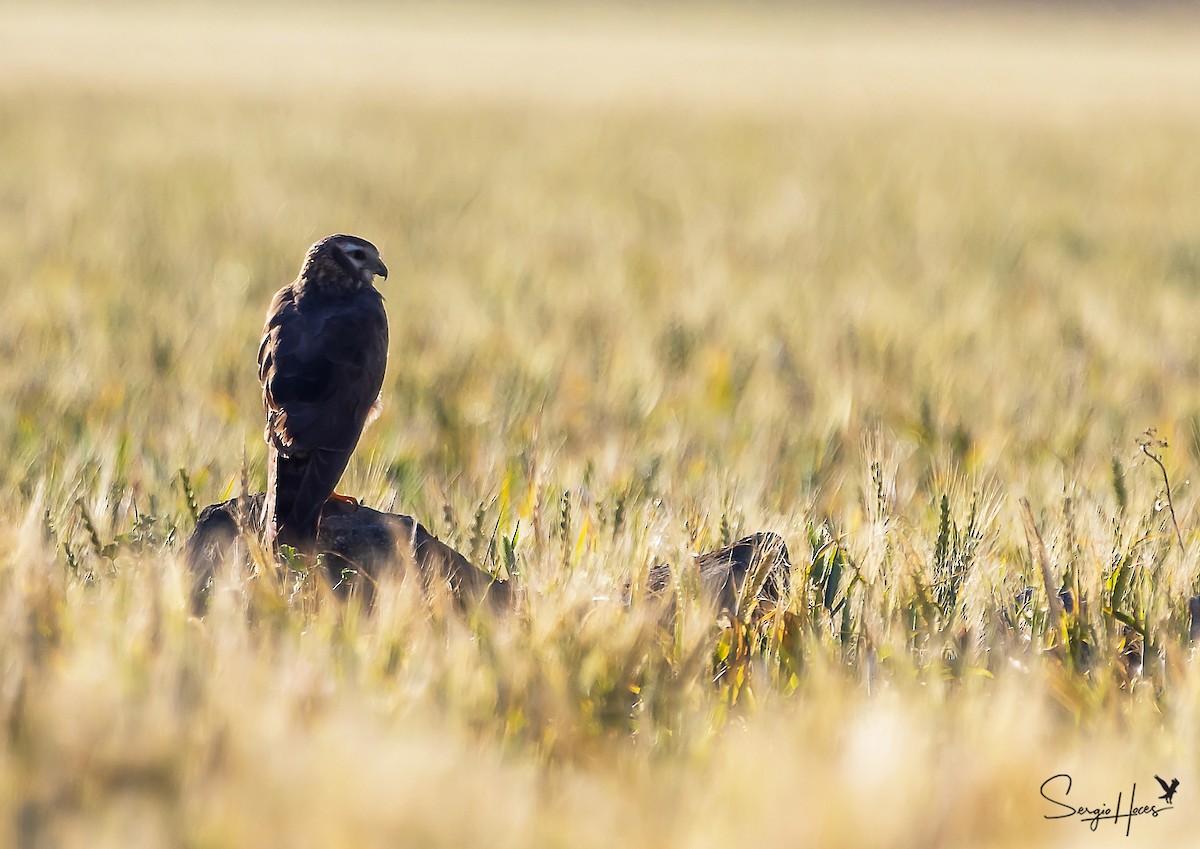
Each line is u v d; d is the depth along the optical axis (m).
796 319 19.77
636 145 56.94
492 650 7.31
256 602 7.76
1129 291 23.44
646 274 24.62
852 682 7.52
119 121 57.41
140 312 18.61
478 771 6.00
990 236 31.64
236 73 92.50
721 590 8.69
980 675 7.51
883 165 50.34
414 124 62.00
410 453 12.38
